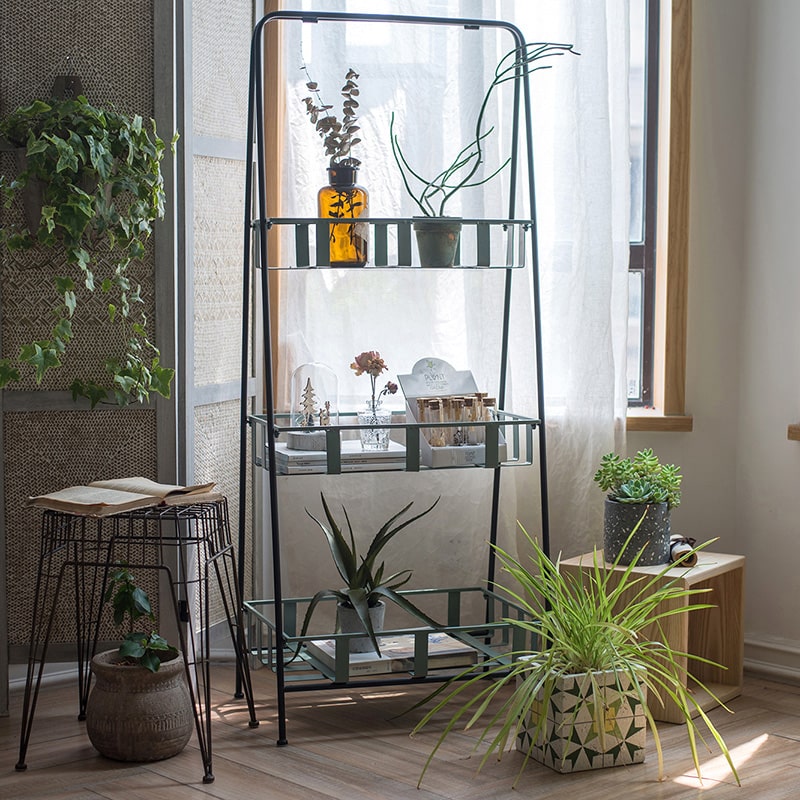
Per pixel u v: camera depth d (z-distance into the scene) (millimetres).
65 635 2846
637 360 3469
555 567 2869
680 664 2775
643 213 3471
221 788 2365
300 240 2744
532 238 2920
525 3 3250
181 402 2820
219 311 3023
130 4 2750
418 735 2715
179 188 2793
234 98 3074
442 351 3316
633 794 2350
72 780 2410
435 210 3240
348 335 3289
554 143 3256
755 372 3248
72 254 2654
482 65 3168
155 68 2758
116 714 2486
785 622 3195
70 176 2656
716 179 3277
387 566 3326
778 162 3164
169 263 2785
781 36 3143
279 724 2641
